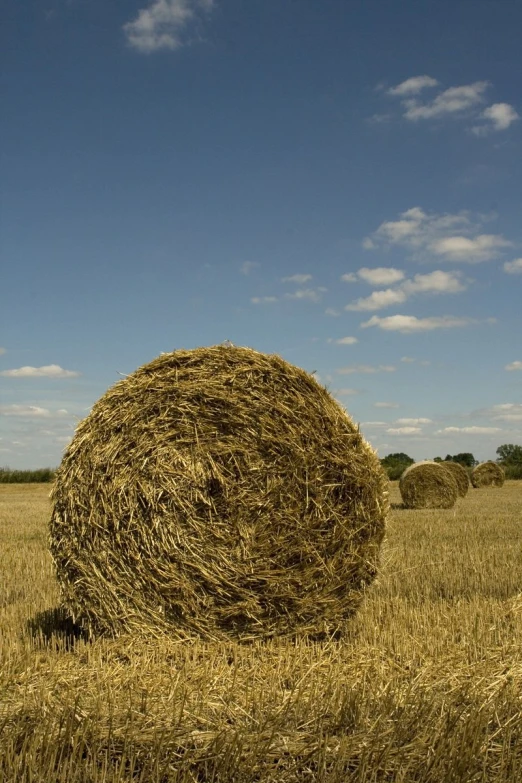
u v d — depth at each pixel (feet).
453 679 16.40
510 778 12.06
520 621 22.03
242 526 21.03
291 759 12.72
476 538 42.29
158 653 19.44
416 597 26.30
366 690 15.44
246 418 21.42
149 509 21.20
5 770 11.97
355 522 21.30
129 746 12.82
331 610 21.11
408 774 12.32
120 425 21.63
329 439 21.22
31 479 147.95
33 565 33.42
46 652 19.30
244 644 20.85
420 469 68.90
